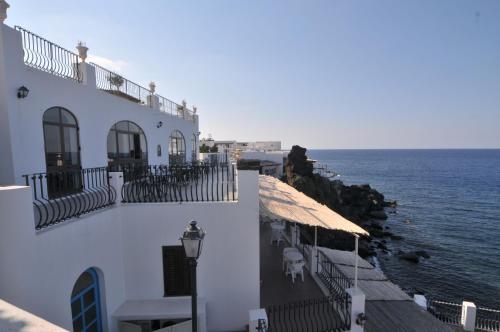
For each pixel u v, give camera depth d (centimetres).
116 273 691
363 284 987
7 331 177
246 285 731
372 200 4584
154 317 671
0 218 395
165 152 1461
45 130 701
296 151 3309
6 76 586
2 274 398
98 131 903
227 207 714
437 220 4034
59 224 523
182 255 727
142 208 710
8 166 598
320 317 705
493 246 2972
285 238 1411
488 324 1059
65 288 527
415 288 2092
